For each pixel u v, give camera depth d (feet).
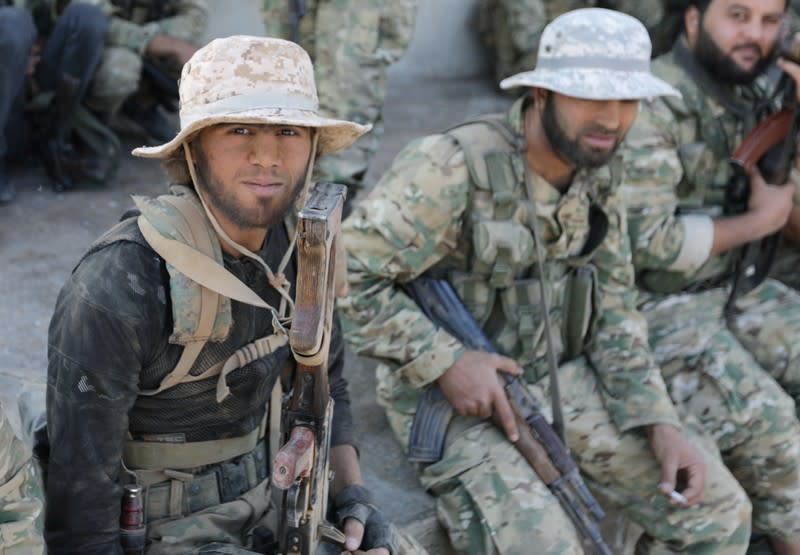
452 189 11.04
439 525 11.62
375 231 11.18
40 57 18.49
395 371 11.51
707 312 14.14
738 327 14.35
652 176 13.03
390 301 11.35
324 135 8.28
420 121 26.81
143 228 7.49
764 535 13.85
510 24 28.22
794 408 13.61
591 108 10.87
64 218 17.79
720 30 13.24
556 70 11.03
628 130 11.73
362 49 16.48
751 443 13.25
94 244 7.64
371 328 11.31
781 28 13.34
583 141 10.96
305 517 8.02
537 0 27.48
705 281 14.33
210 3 26.13
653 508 12.10
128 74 18.75
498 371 11.36
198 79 7.61
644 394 12.04
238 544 8.39
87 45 17.84
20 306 14.60
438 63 31.58
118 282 7.38
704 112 13.51
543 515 10.66
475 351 11.32
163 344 7.64
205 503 8.29
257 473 8.63
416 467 11.75
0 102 17.16
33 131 19.34
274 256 8.36
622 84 10.84
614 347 12.26
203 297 7.50
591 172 11.48
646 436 12.16
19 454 7.02
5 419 6.88
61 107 18.19
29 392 9.04
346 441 9.53
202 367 7.84
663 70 13.79
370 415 13.76
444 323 11.54
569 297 12.04
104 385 7.43
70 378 7.42
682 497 11.57
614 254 12.14
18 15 16.84
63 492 7.57
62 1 18.60
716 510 11.77
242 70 7.54
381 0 16.55
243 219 7.68
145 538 8.05
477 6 31.55
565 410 12.11
